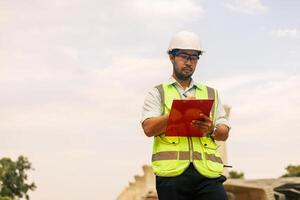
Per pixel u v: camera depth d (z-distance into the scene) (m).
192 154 6.01
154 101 6.18
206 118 5.81
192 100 5.70
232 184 14.95
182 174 5.97
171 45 6.26
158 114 6.13
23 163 84.06
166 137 6.05
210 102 5.73
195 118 5.81
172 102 5.73
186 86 6.29
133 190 40.41
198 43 6.23
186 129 5.93
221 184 6.11
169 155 6.00
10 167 82.88
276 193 14.68
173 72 6.32
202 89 6.33
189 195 6.04
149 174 39.56
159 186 6.07
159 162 6.03
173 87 6.25
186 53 6.18
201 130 5.91
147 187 39.25
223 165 6.22
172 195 5.97
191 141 6.05
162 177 6.02
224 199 6.03
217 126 6.21
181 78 6.25
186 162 5.97
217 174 6.05
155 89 6.26
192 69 6.21
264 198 14.25
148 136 6.08
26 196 84.50
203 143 6.09
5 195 81.88
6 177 82.19
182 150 6.02
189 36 6.21
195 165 5.97
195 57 6.21
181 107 5.73
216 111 6.30
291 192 14.78
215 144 6.22
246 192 14.81
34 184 83.75
